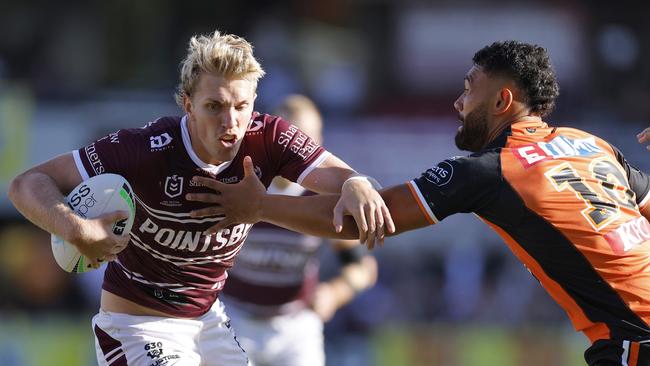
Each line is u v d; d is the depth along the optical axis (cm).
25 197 1494
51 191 1502
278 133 1650
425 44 5031
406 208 1553
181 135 1590
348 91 4669
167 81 4756
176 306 1711
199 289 1722
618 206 1569
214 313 1783
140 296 1692
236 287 2525
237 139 1541
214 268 1714
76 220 1447
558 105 4609
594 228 1527
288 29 4747
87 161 1562
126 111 4062
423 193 1550
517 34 5062
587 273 1526
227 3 4859
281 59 4616
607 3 5006
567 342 3628
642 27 4991
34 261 3741
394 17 5006
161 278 1683
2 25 4788
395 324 3656
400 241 3834
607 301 1519
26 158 3903
